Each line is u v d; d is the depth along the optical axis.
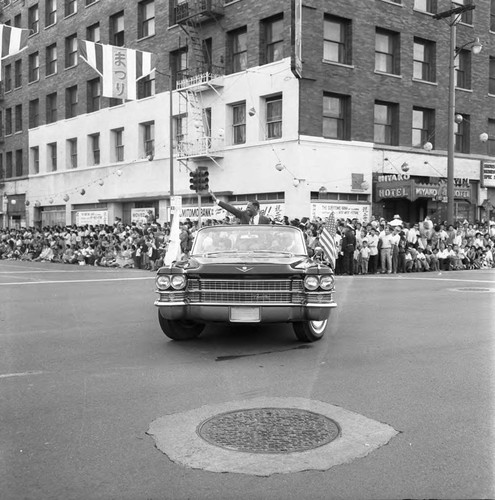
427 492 3.47
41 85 41.06
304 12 23.95
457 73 30.39
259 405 5.09
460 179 29.28
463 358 6.80
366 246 19.78
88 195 36.34
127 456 4.01
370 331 8.49
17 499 3.44
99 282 16.28
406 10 27.38
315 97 24.42
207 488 3.55
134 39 32.31
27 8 42.28
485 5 31.05
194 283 7.27
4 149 46.12
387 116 27.42
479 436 4.32
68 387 5.70
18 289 14.41
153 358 6.90
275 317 7.11
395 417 4.75
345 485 3.57
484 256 24.62
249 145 25.95
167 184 30.56
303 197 24.14
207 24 28.00
